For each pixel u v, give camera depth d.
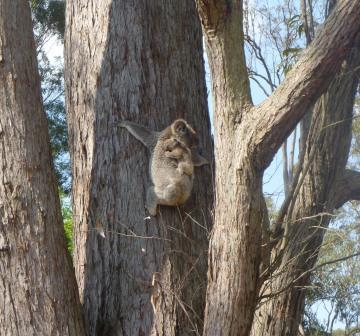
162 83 9.31
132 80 9.21
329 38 7.01
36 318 7.70
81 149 9.27
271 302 9.59
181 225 8.74
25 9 8.54
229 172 7.31
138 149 8.95
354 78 9.78
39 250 7.88
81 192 9.16
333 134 9.81
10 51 8.30
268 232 7.75
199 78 9.73
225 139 7.41
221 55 7.45
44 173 8.18
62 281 7.94
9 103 8.18
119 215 8.80
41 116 8.39
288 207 8.36
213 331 7.20
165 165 8.74
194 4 9.94
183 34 9.68
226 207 7.28
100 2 9.54
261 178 7.32
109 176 8.95
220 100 7.48
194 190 8.98
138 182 8.84
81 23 9.59
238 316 7.18
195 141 9.23
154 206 8.69
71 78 9.55
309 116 10.18
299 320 9.58
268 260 7.80
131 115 9.11
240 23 7.52
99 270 8.77
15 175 8.00
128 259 8.66
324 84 7.11
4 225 7.86
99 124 9.16
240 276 7.18
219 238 7.31
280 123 7.11
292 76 7.11
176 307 8.38
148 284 8.52
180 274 8.52
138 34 9.36
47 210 8.05
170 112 9.26
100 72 9.30
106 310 8.62
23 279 7.77
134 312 8.48
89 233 8.95
